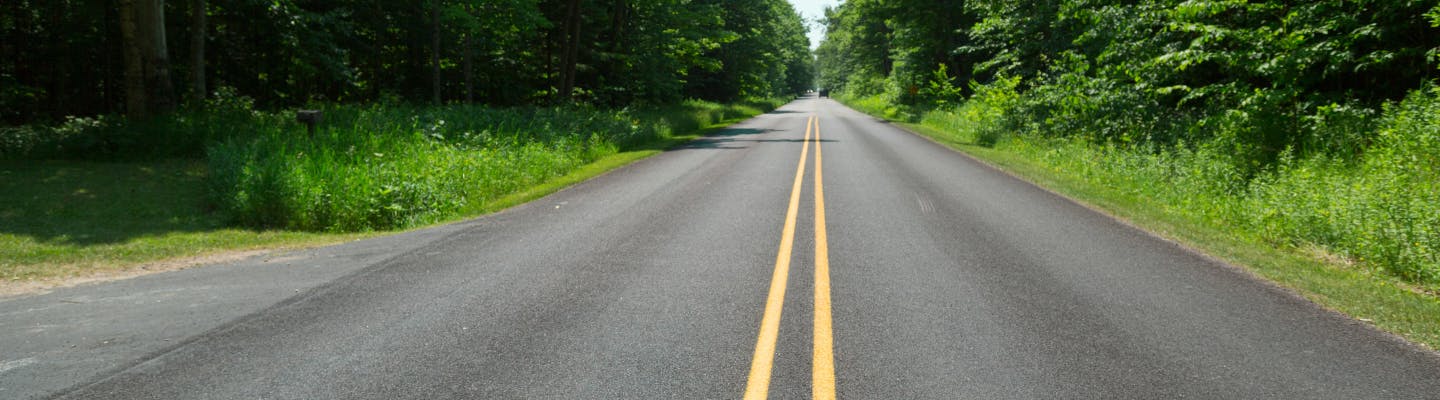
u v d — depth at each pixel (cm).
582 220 902
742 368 404
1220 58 1257
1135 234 814
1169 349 434
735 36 4047
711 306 525
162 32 1616
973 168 1534
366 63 3019
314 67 2392
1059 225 866
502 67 3375
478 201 1088
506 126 1898
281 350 433
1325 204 823
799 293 560
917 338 454
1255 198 944
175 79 2386
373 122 1659
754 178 1330
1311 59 1122
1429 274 619
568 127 2017
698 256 690
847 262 664
